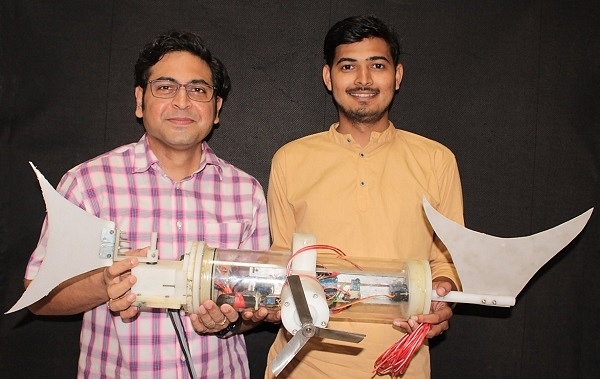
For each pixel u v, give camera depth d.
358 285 1.15
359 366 1.37
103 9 1.80
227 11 1.82
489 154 1.85
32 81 1.79
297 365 1.45
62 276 1.07
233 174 1.49
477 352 1.89
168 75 1.33
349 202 1.44
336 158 1.48
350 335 0.98
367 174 1.45
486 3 1.83
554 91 1.85
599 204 1.87
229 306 1.11
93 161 1.37
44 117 1.80
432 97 1.83
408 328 1.17
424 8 1.83
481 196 1.86
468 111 1.84
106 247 1.08
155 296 1.09
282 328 1.50
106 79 1.81
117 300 1.09
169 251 1.36
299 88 1.84
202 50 1.38
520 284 1.12
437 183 1.46
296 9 1.83
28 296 1.07
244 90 1.84
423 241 1.44
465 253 1.09
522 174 1.85
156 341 1.32
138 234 1.34
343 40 1.43
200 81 1.35
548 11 1.84
